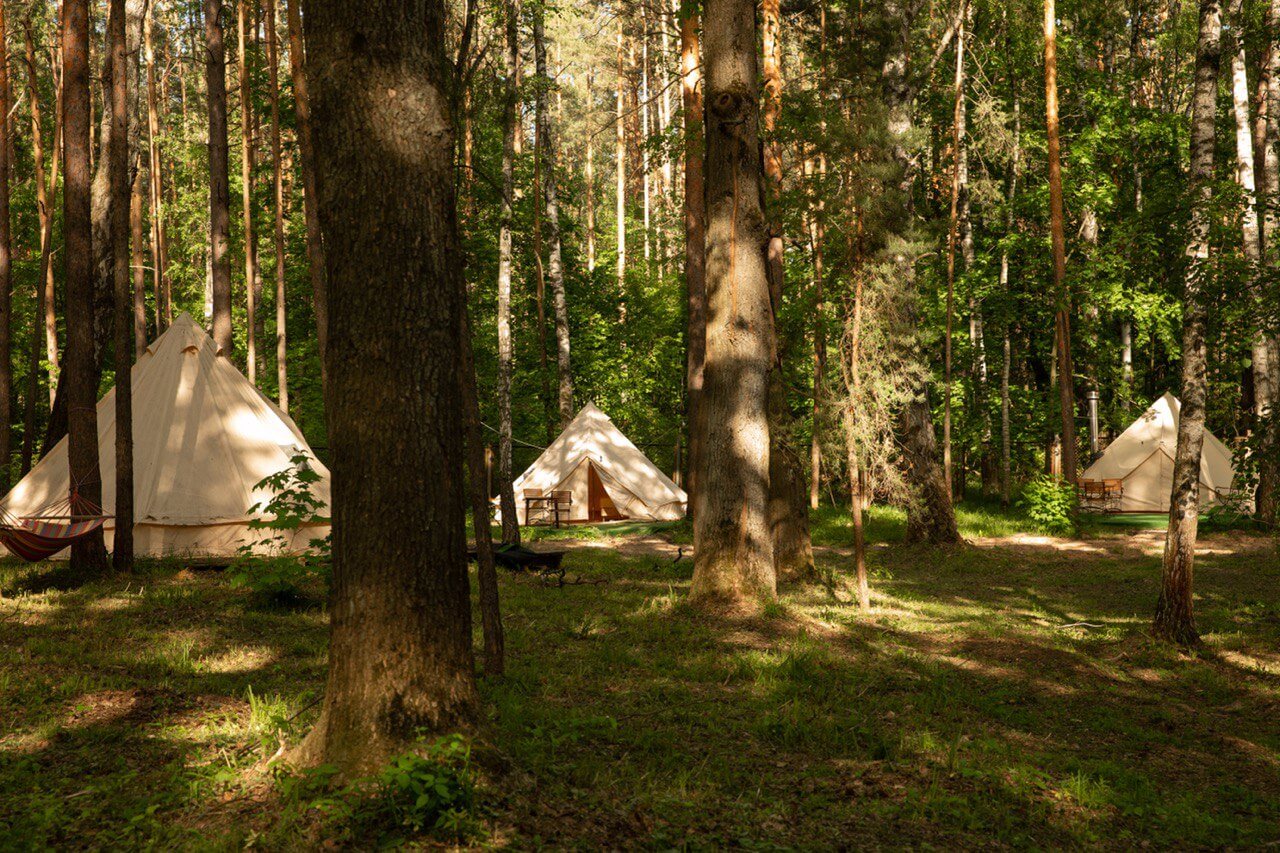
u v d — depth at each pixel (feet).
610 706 24.40
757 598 38.68
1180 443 36.01
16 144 104.47
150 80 101.30
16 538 36.65
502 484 61.46
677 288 129.18
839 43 46.34
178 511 50.19
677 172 138.51
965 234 89.61
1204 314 35.60
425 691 16.80
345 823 14.56
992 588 50.62
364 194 17.02
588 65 149.28
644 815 16.56
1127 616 42.32
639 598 42.27
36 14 84.53
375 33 17.06
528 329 114.62
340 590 17.06
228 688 24.99
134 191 87.97
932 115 86.12
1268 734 25.61
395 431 16.96
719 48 40.32
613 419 120.47
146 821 15.23
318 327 46.78
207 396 54.24
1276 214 35.96
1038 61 87.45
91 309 42.86
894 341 42.96
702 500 39.86
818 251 42.91
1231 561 57.93
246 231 82.23
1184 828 18.12
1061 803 19.13
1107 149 86.89
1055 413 94.53
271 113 79.20
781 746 22.06
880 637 35.83
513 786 16.66
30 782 17.54
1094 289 83.97
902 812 17.81
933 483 66.54
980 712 26.32
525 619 36.55
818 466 92.73
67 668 26.61
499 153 91.45
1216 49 36.83
